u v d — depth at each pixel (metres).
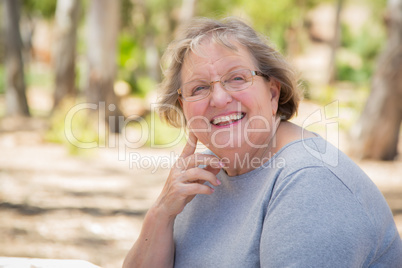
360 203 1.25
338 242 1.17
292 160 1.32
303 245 1.17
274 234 1.23
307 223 1.19
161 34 21.14
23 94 14.02
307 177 1.24
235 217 1.45
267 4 18.31
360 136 8.04
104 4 10.19
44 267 1.74
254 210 1.36
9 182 6.51
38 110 16.14
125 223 4.91
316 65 29.84
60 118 10.08
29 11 19.55
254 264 1.33
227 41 1.46
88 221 4.92
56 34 12.30
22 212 5.16
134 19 19.84
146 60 22.39
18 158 8.25
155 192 6.20
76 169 7.48
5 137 10.40
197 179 1.51
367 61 28.50
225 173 1.55
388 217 1.36
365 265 1.30
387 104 7.82
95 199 5.79
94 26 10.30
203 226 1.55
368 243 1.24
